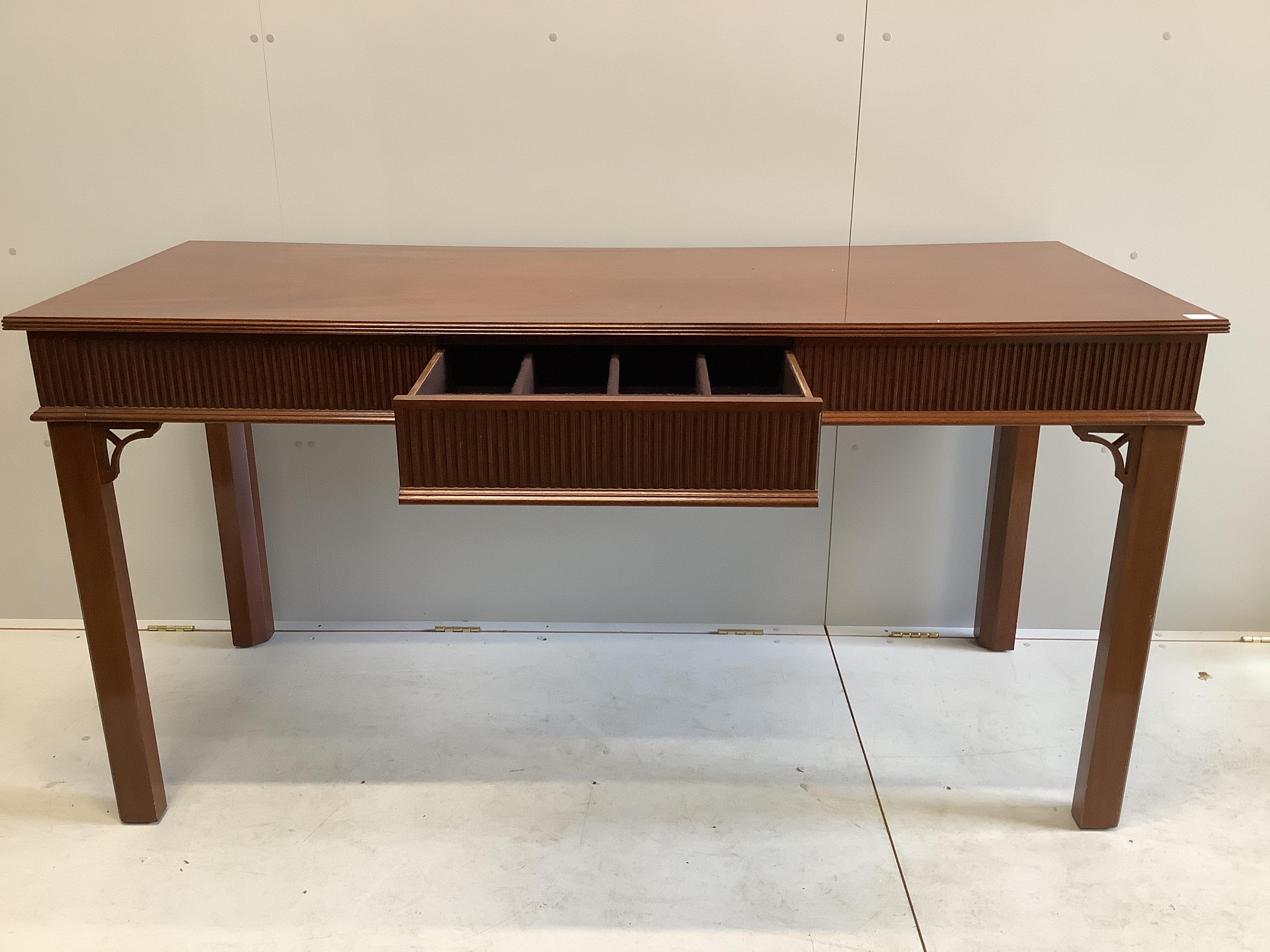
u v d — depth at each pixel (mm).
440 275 1631
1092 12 1781
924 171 1886
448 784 1715
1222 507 2094
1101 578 2164
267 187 1895
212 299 1436
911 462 2072
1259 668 2066
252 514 2057
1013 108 1842
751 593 2195
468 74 1829
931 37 1804
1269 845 1576
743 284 1567
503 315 1348
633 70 1829
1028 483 1961
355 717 1898
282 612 2221
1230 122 1838
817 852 1561
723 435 1210
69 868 1522
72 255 1933
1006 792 1699
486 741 1829
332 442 2062
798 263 1734
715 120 1859
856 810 1653
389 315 1346
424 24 1799
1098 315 1338
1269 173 1866
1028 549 2152
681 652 2119
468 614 2219
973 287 1527
